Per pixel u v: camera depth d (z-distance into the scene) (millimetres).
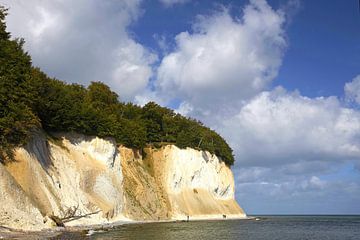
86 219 55062
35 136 51969
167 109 113062
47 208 44281
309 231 68625
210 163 111750
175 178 97250
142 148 94438
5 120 42906
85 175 62781
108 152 70812
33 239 30109
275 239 48375
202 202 101750
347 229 77125
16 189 38312
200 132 112812
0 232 32938
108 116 75688
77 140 66562
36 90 53312
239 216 116688
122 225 59062
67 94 65688
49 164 53750
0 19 51438
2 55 48000
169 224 69375
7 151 42906
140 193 81750
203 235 49062
